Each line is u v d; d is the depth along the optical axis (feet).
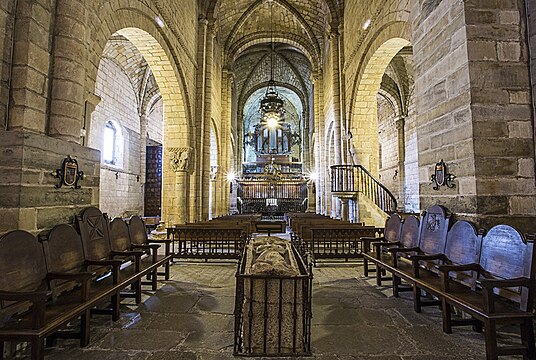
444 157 13.97
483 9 12.67
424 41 15.75
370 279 17.58
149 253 17.24
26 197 10.34
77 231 12.25
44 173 11.14
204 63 37.93
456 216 13.08
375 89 33.14
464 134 12.64
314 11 49.60
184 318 11.69
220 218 38.34
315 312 12.41
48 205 11.29
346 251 24.63
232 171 72.84
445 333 10.44
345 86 38.55
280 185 76.33
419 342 9.82
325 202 51.80
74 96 13.21
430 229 14.24
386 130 66.85
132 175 47.26
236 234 22.35
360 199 32.27
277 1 49.65
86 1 14.12
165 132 33.19
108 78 40.40
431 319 11.68
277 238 14.96
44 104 12.41
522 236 9.27
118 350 9.26
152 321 11.41
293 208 75.36
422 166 15.81
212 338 10.07
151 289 15.39
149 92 50.24
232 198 72.23
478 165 12.05
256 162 86.79
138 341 9.84
